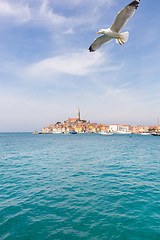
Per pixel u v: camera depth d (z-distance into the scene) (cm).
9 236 663
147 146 4741
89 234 670
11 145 5431
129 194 1099
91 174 1622
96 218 796
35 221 772
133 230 694
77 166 1997
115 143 6109
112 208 898
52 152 3425
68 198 1044
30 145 5394
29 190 1195
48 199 1030
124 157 2658
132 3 495
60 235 665
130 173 1645
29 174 1647
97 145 5181
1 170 1827
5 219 793
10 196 1087
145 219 780
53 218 800
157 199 1012
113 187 1242
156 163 2142
